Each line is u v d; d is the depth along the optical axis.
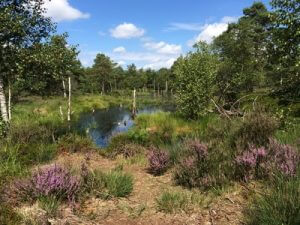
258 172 5.71
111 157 9.41
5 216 4.21
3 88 10.58
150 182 6.65
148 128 17.58
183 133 14.98
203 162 6.27
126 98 64.44
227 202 5.08
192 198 5.26
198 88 18.61
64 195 5.17
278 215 3.94
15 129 10.02
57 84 13.18
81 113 33.94
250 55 27.72
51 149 9.06
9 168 6.56
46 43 11.27
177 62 20.20
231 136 7.16
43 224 4.26
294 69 8.71
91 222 4.58
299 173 4.97
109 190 5.62
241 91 25.08
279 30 8.86
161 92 85.00
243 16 45.25
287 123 8.14
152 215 4.88
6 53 10.30
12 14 9.97
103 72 76.06
